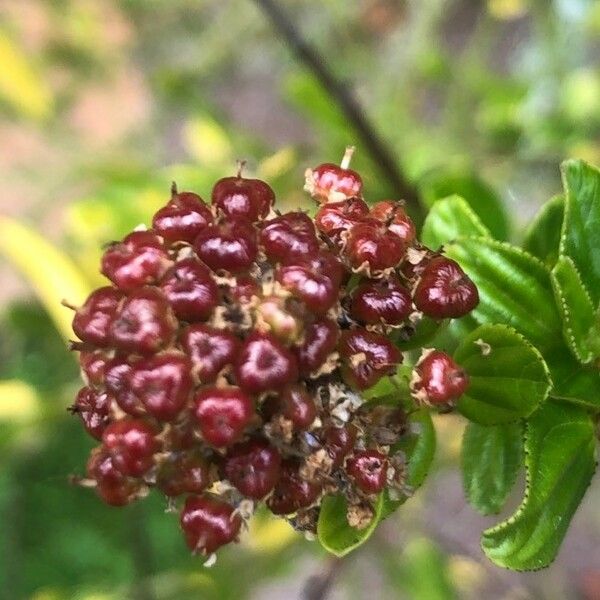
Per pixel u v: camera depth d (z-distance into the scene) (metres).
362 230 0.08
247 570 0.20
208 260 0.08
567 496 0.09
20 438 0.21
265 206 0.09
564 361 0.10
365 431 0.09
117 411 0.08
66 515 0.29
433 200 0.14
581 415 0.09
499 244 0.10
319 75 0.16
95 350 0.08
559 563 0.29
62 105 0.27
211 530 0.08
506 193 0.22
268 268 0.08
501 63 0.31
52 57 0.27
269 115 0.34
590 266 0.10
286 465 0.08
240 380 0.08
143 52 0.31
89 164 0.21
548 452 0.09
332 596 0.22
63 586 0.26
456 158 0.20
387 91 0.24
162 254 0.08
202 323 0.08
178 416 0.08
